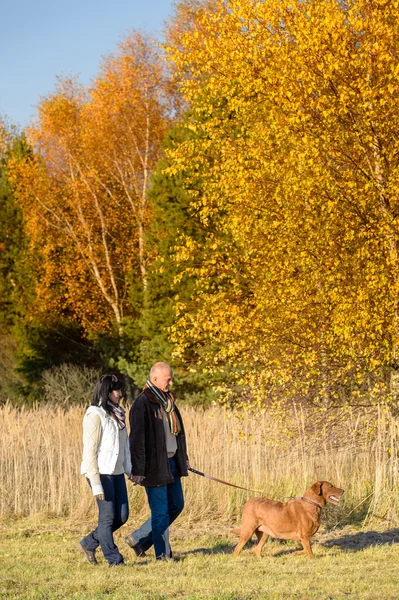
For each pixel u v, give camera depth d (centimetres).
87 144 2891
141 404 731
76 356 3041
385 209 1123
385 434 1112
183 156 1335
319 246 1120
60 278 3092
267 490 1095
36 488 1109
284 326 1177
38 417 1398
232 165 1239
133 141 3009
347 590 590
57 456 1209
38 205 3073
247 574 668
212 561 749
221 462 1171
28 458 1183
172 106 3083
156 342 2314
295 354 1177
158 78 2955
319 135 1155
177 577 638
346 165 1175
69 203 3020
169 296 2323
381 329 1075
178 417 753
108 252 3019
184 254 1300
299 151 1130
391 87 1067
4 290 3222
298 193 1124
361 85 1079
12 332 3192
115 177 3005
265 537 788
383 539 899
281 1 1145
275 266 1202
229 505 1059
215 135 1304
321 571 687
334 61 1090
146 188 3070
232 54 1198
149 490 742
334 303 1108
